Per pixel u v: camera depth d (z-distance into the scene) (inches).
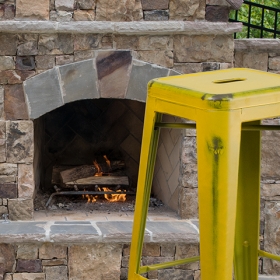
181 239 136.8
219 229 79.5
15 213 142.9
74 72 139.4
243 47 144.6
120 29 137.0
